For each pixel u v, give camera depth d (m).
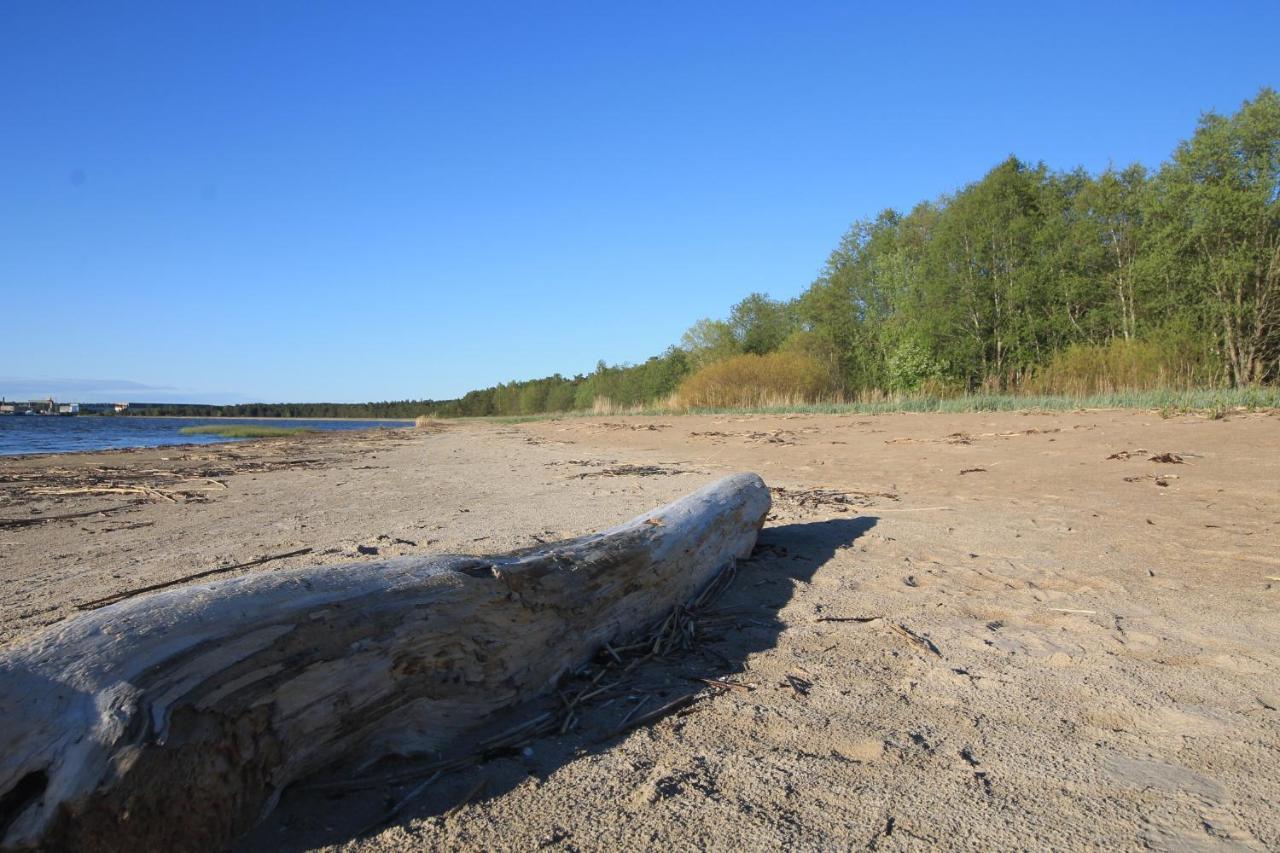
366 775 2.41
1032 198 29.89
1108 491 7.54
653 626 3.83
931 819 2.18
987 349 29.88
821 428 17.03
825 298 37.47
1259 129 21.02
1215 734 2.65
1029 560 5.01
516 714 2.89
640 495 8.20
